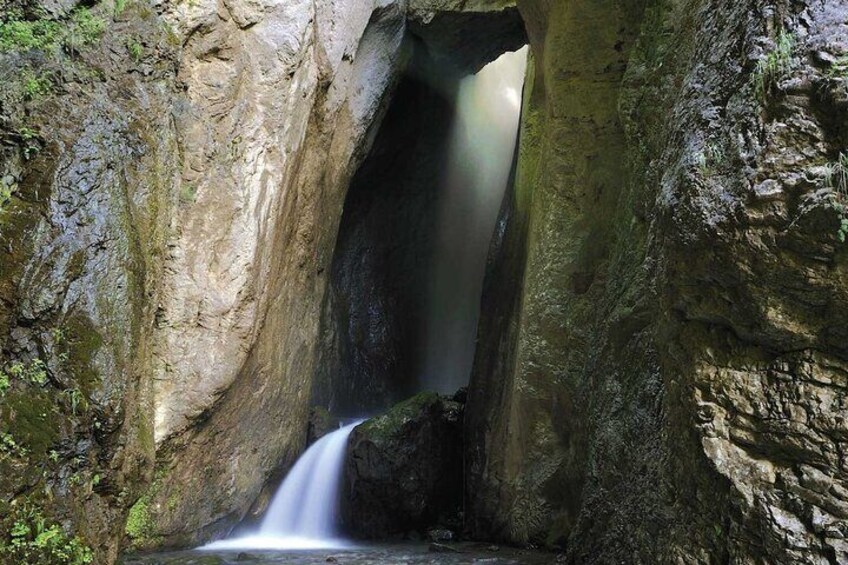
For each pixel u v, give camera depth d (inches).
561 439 384.8
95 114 273.3
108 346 249.0
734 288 176.6
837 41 157.2
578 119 390.3
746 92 173.0
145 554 322.0
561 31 398.3
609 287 325.1
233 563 323.9
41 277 236.1
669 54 291.7
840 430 162.6
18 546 210.8
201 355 330.0
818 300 163.2
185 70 331.3
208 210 334.6
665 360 209.8
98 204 260.4
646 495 236.8
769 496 171.6
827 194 153.2
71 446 231.0
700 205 176.7
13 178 242.5
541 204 406.9
